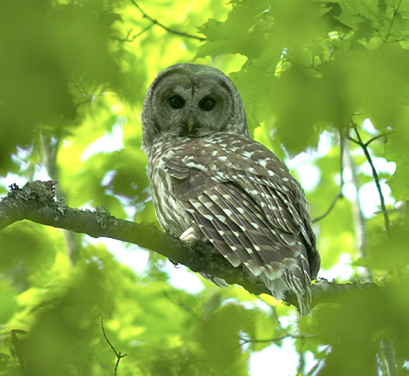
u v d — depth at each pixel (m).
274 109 11.18
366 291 9.35
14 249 13.62
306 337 11.24
